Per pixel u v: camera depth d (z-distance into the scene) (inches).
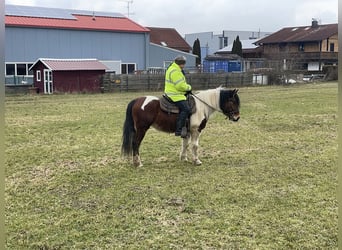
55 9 1461.6
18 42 1270.9
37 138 410.6
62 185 255.6
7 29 1248.8
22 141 396.2
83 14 1501.0
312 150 350.0
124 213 208.5
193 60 1637.6
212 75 1175.0
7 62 1255.5
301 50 2018.9
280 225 192.4
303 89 1064.2
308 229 187.9
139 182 259.8
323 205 217.5
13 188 250.2
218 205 218.5
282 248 170.4
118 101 796.0
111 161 314.7
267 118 535.2
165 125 284.2
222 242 175.6
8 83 1189.1
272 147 363.9
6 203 224.4
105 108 668.1
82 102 776.3
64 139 404.8
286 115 563.2
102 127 473.1
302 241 176.4
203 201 224.4
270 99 797.2
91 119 538.6
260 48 2241.6
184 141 307.0
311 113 582.9
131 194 236.7
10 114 597.6
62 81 1023.0
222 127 467.2
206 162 310.5
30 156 332.5
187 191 241.0
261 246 171.9
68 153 343.3
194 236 181.3
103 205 220.1
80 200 228.5
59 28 1336.1
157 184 255.3
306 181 260.5
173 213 207.8
